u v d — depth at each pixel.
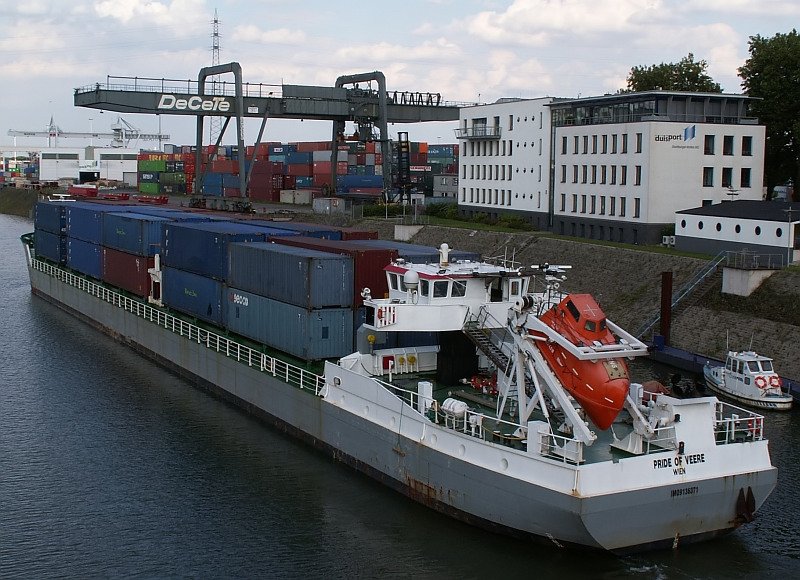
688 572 24.41
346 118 100.25
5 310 66.25
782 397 39.97
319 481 31.19
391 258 35.75
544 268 29.53
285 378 36.44
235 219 57.31
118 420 38.31
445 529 27.03
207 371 43.12
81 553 26.27
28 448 34.81
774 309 47.38
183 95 90.81
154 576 24.94
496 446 25.12
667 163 67.06
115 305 55.28
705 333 48.97
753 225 54.69
